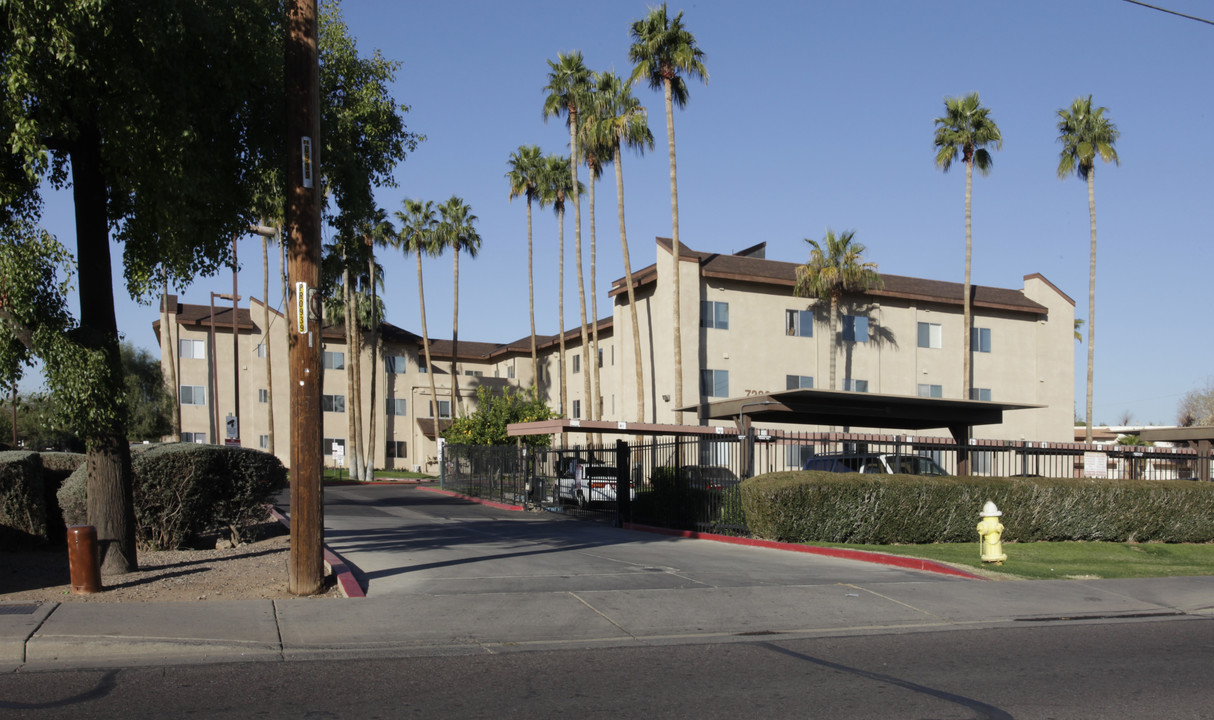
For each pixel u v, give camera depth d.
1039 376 50.94
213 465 14.57
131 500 12.07
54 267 10.70
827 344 45.66
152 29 10.02
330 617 9.31
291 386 10.54
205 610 9.35
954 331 48.88
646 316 45.31
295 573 10.46
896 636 9.52
